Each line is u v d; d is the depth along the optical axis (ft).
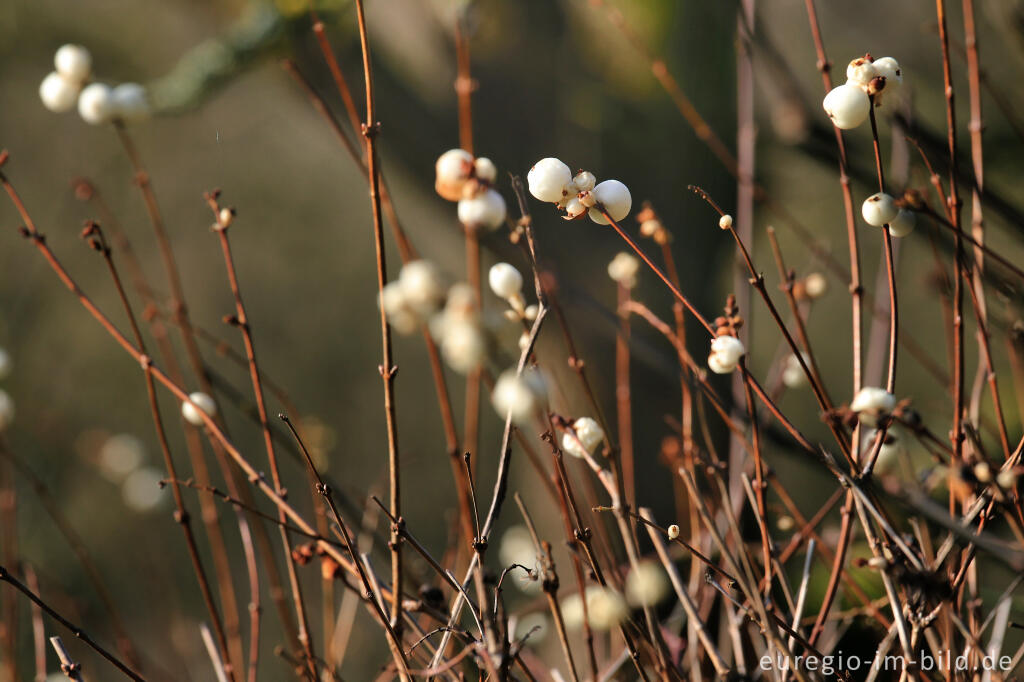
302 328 15.24
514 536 4.13
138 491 5.42
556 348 5.55
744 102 4.09
